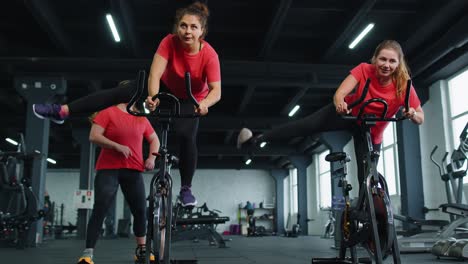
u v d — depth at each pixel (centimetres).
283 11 621
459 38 633
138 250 298
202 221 534
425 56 732
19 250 625
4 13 703
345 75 823
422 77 841
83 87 1020
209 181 2152
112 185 282
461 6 607
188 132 236
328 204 1513
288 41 814
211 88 225
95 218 277
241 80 816
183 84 235
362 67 244
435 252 418
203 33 223
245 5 666
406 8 666
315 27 746
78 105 240
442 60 775
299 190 1659
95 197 280
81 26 741
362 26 723
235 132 1352
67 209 2064
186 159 241
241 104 1066
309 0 650
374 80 241
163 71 223
